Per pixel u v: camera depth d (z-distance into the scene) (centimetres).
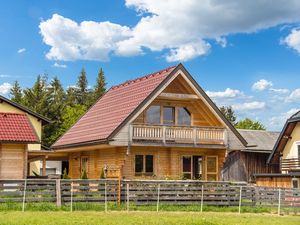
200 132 3064
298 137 3953
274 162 4231
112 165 3059
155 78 3116
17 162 2706
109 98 3594
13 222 1712
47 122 4281
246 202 2634
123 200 2445
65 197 2314
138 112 2889
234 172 4394
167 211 2316
